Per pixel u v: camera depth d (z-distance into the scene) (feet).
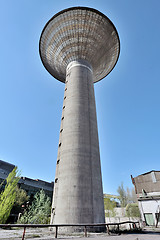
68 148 50.80
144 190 89.61
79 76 70.23
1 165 98.43
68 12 71.15
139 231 38.81
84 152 50.03
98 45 78.95
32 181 110.32
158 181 87.20
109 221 98.37
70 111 59.41
